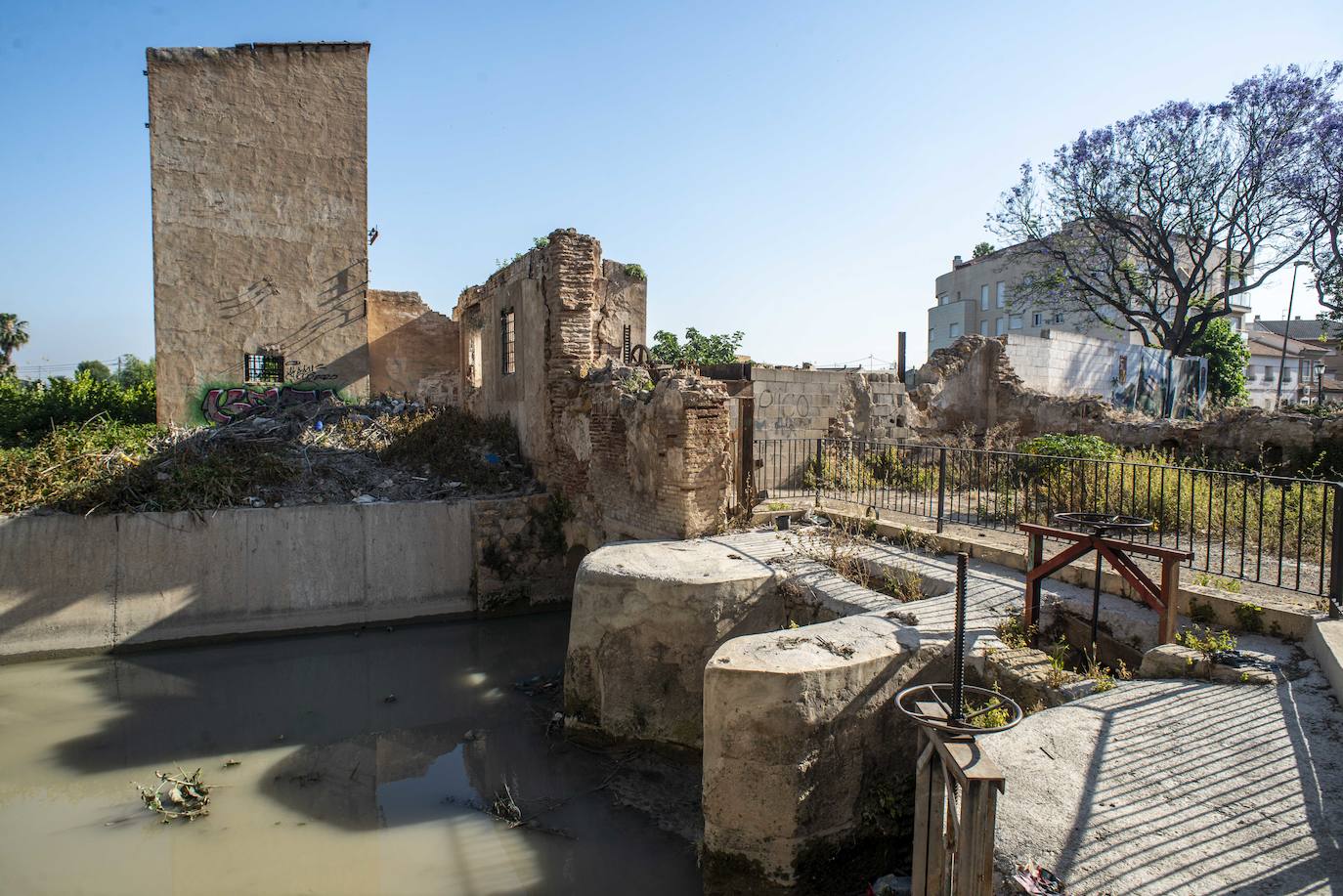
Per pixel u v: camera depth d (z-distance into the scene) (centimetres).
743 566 737
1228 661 489
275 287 1842
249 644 1052
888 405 1477
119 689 916
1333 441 1209
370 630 1108
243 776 734
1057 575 680
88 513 997
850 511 952
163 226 1756
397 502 1143
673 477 899
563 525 1191
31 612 979
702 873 538
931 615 612
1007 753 403
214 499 1076
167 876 582
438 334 1997
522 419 1316
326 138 1878
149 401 1894
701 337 2202
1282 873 303
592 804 664
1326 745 396
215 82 1791
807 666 504
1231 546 759
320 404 1591
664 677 707
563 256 1165
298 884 573
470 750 778
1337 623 493
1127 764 389
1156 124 2141
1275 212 2073
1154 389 2166
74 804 679
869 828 526
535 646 1060
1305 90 1973
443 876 582
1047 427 1634
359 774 739
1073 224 2381
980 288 4338
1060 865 314
